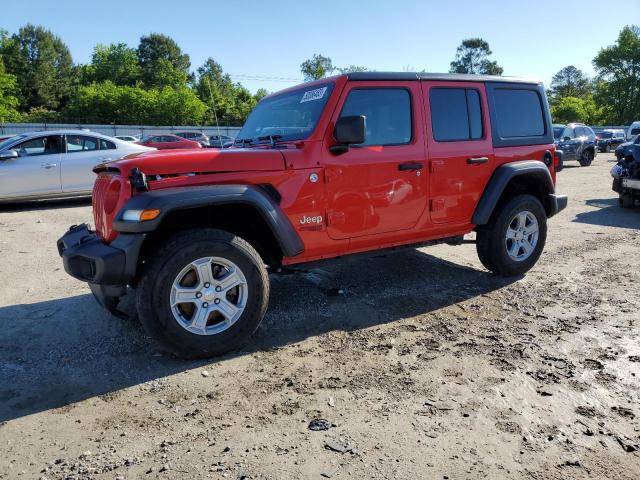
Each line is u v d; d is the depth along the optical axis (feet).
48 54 315.58
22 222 29.27
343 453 7.85
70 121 200.13
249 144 14.42
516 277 17.13
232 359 11.30
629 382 9.96
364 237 13.58
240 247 11.37
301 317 13.69
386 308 14.32
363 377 10.35
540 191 17.76
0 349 11.98
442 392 9.67
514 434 8.29
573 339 12.03
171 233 11.78
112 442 8.30
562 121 300.20
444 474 7.32
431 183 14.49
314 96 13.43
